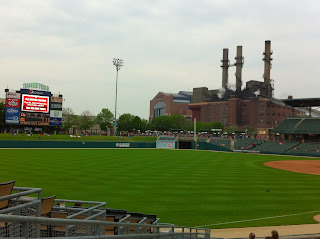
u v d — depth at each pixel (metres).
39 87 100.56
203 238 15.46
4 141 82.56
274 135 117.88
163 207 23.25
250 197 27.16
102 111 170.12
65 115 145.50
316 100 92.69
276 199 26.55
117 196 26.36
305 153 87.50
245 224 19.64
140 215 13.84
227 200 25.83
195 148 111.94
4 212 4.86
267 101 195.50
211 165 52.50
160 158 63.25
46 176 35.56
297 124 102.00
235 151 103.38
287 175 42.56
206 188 30.70
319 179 39.12
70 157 59.44
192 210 22.62
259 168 50.41
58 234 7.73
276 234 9.91
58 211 9.70
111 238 5.91
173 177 37.16
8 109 88.25
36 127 107.62
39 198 6.29
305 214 22.03
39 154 64.56
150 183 32.62
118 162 52.59
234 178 37.94
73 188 29.30
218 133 144.50
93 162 51.47
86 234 7.24
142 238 7.96
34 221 4.26
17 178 33.91
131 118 184.00
